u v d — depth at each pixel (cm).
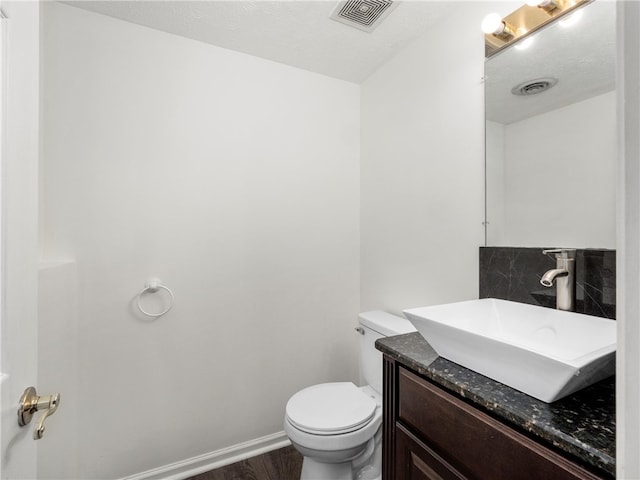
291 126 203
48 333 125
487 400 72
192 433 177
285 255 201
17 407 58
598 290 103
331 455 136
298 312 205
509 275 128
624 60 33
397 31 171
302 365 206
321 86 212
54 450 133
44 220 146
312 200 209
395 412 103
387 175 197
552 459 62
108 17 159
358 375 224
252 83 192
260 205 194
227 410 185
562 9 115
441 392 87
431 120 166
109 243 159
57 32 150
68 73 152
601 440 57
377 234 206
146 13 158
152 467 168
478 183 142
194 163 177
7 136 55
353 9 155
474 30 145
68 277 142
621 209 33
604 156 105
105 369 158
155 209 168
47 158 147
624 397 32
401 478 100
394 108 192
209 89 181
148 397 167
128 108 163
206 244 180
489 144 138
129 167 163
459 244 150
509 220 131
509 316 112
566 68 115
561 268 107
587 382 73
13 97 58
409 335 119
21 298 60
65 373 140
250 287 191
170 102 172
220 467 180
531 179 124
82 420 154
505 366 75
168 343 172
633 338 32
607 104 105
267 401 196
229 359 186
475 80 144
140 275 165
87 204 155
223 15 159
